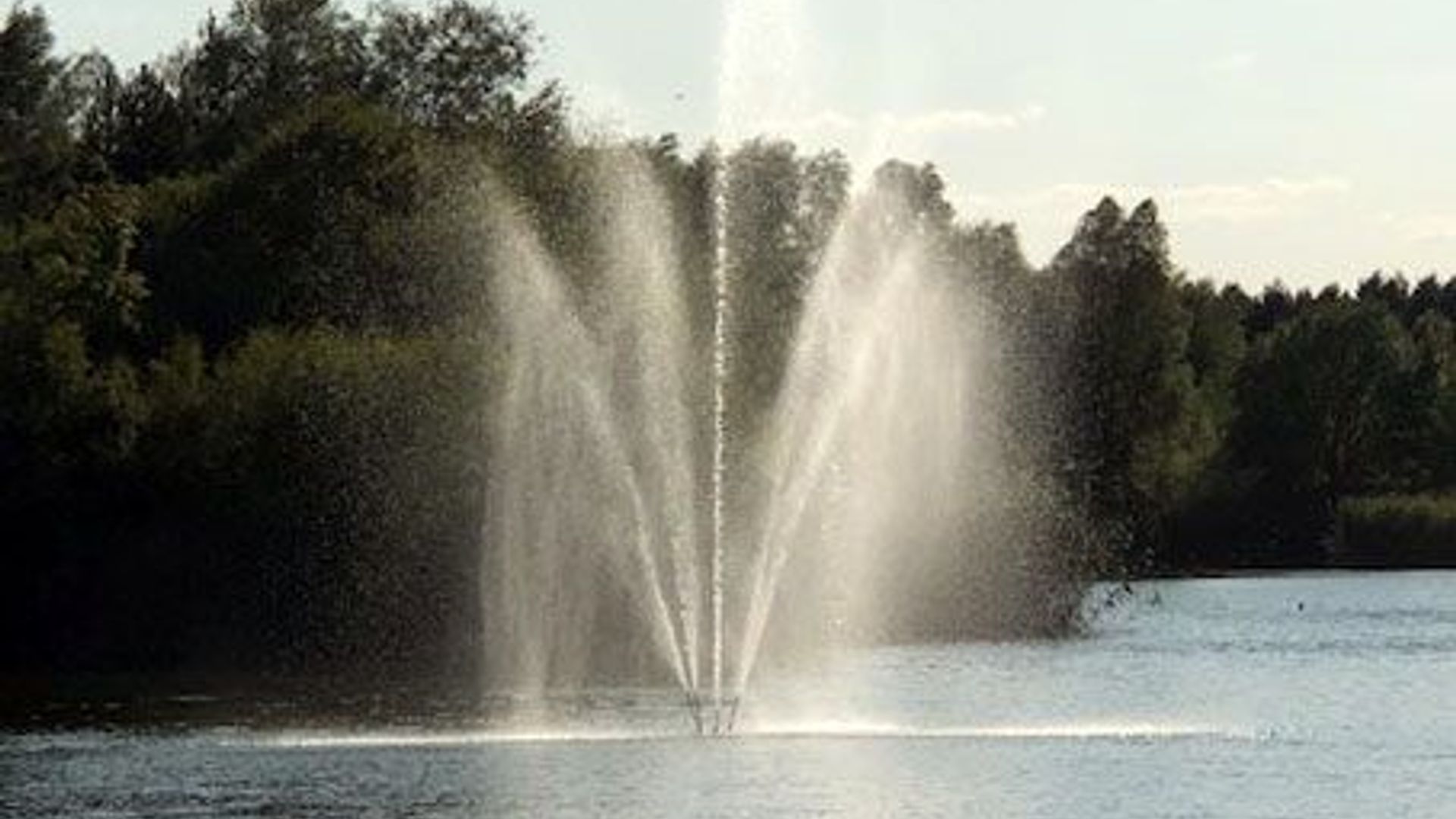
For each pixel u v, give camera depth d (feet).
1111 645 386.11
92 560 377.09
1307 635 416.46
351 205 433.07
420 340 373.20
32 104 582.35
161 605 374.63
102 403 377.71
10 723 268.00
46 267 402.11
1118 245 646.33
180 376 384.27
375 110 466.29
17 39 588.91
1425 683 312.71
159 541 374.63
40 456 376.89
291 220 434.71
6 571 379.14
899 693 291.17
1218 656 363.56
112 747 232.53
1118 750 217.97
